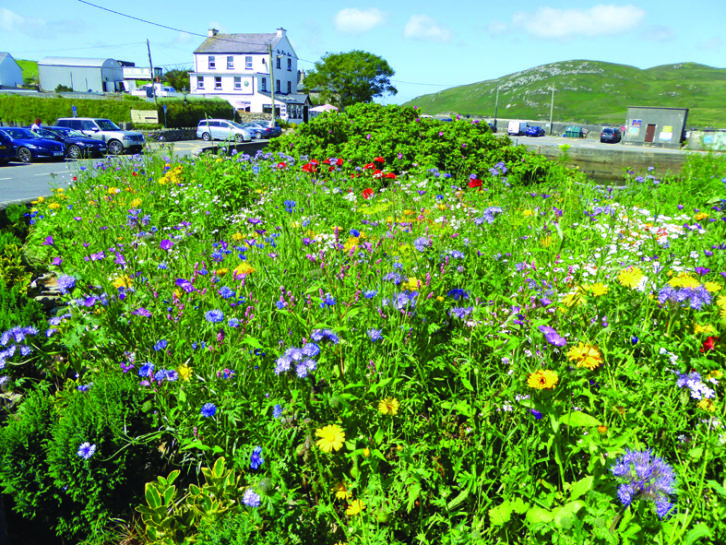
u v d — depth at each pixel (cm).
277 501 211
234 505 225
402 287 318
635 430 216
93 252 488
